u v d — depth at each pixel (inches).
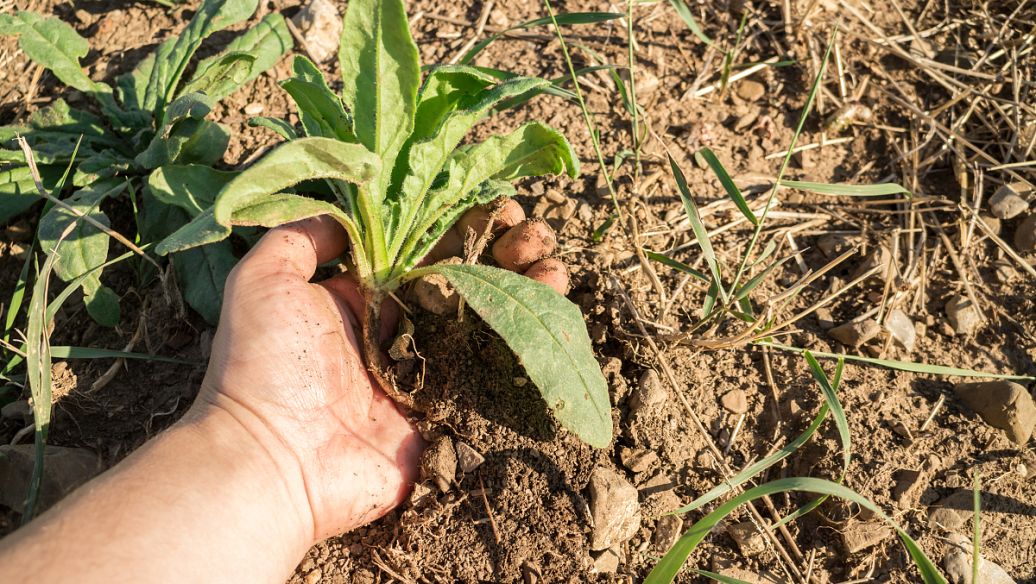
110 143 22.1
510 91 17.8
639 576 19.1
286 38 23.3
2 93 23.8
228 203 15.7
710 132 23.5
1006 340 21.8
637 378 20.1
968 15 25.4
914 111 23.8
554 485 18.9
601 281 20.9
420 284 19.4
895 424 20.4
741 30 23.8
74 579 15.9
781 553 19.5
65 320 21.2
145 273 21.2
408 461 19.0
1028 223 22.5
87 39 24.3
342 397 18.6
